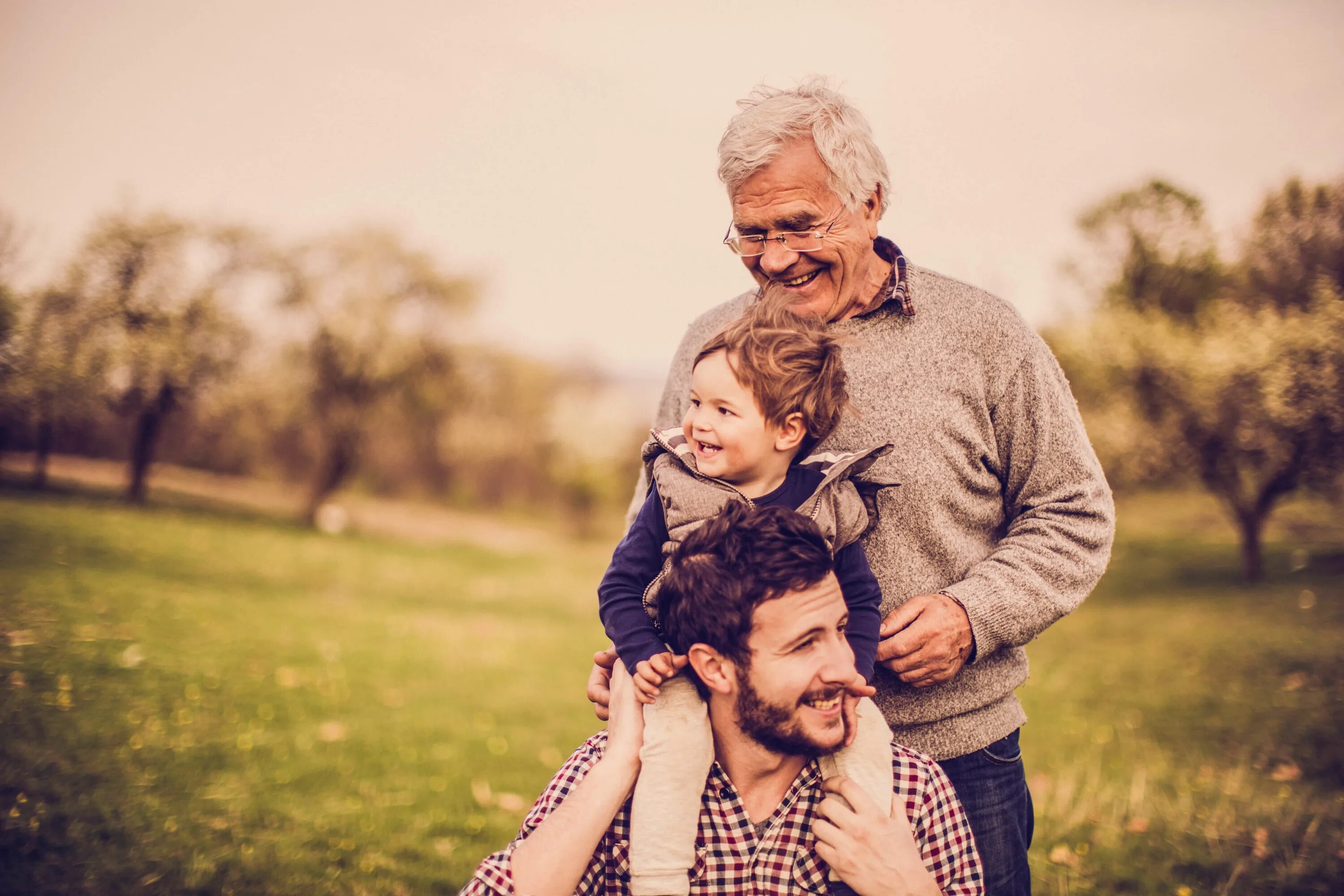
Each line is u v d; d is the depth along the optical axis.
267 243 27.84
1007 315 1.90
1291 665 10.41
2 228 24.66
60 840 4.36
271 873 4.25
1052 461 1.89
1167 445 18.36
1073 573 1.83
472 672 9.66
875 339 1.90
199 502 25.58
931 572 1.88
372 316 27.92
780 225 1.78
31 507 18.62
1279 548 19.66
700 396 1.59
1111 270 21.72
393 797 5.41
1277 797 5.70
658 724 1.48
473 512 34.41
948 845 1.55
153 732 6.20
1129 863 4.49
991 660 1.91
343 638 10.90
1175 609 15.04
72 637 8.87
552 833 1.42
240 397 27.64
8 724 5.98
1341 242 19.45
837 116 1.76
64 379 24.50
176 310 25.94
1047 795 5.65
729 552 1.40
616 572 1.64
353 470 29.47
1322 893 4.20
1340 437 16.83
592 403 33.06
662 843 1.43
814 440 1.64
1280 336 17.55
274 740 6.38
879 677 1.87
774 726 1.40
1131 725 7.97
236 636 10.09
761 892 1.49
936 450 1.87
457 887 4.26
